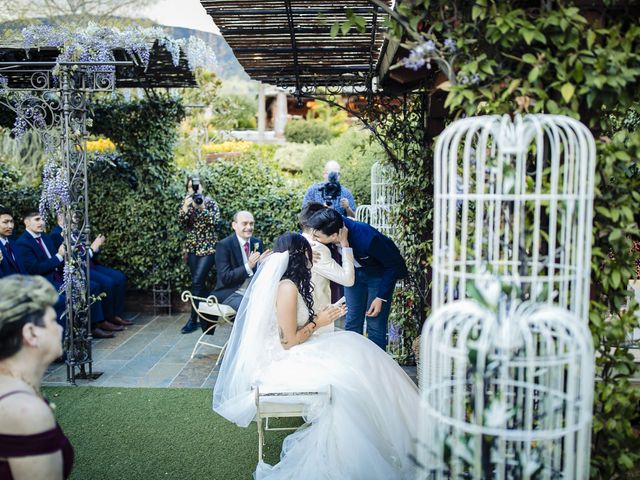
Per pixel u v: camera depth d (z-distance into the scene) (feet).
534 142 8.41
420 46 8.19
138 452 12.46
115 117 24.99
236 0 13.75
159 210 25.34
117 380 17.16
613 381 8.54
